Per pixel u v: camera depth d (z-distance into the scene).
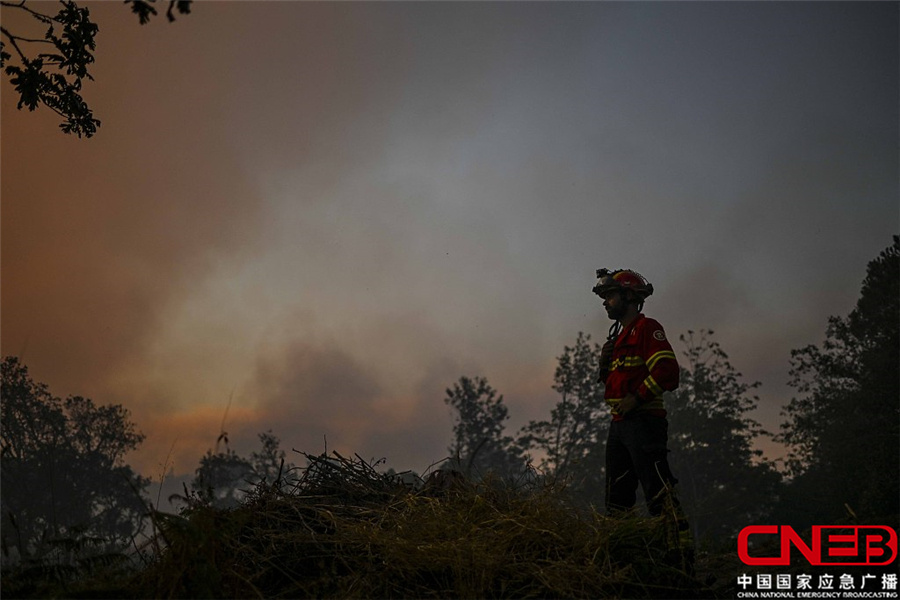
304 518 4.23
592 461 44.38
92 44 5.75
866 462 37.44
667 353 4.95
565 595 3.60
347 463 4.90
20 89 5.65
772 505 46.34
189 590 3.27
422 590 3.64
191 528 3.34
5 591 3.58
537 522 4.10
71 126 5.84
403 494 4.56
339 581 3.63
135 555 3.84
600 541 4.01
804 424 42.38
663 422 5.01
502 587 3.59
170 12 3.84
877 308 40.50
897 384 38.38
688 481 46.62
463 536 3.99
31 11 5.59
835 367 41.62
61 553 3.88
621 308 5.38
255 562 3.79
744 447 47.62
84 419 33.91
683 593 3.94
